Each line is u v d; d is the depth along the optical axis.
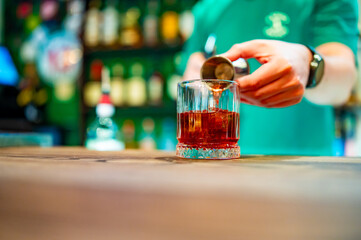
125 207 0.23
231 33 1.01
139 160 0.46
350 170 0.37
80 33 1.64
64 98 1.89
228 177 0.30
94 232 0.23
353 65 0.77
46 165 0.39
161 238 0.21
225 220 0.21
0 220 0.27
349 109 1.49
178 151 0.50
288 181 0.28
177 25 1.52
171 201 0.22
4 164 0.40
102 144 1.46
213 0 1.06
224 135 0.48
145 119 1.67
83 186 0.25
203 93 0.48
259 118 1.02
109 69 1.71
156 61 1.65
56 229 0.24
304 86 0.55
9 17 1.95
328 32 0.83
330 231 0.19
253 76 0.51
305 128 0.99
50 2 1.86
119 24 1.63
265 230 0.19
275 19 0.96
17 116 1.51
